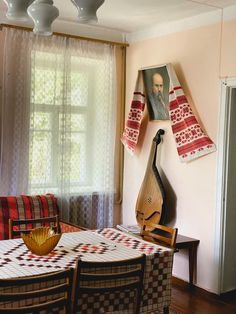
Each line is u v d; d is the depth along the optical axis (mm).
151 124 4699
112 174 4973
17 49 4293
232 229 4016
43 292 1981
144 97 4688
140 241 2928
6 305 2086
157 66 4406
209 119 4016
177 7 3938
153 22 4512
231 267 4047
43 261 2445
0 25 4219
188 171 4238
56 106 4504
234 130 3939
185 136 4176
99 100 4828
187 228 4258
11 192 4316
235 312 3623
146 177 4617
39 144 4434
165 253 2613
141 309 2492
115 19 4441
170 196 4453
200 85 4113
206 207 4059
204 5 3828
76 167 4719
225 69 3859
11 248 2713
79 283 2139
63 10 4199
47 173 4488
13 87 4297
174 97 4234
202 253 4094
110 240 2945
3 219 3850
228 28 3828
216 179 3943
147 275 2510
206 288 4055
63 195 4570
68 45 4582
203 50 4074
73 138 4680
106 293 2357
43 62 4426
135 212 4828
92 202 4859
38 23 2529
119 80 5066
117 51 5023
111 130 4926
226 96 3846
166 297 2611
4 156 4281
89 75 4762
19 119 4305
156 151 4555
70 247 2752
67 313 2092
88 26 4758
